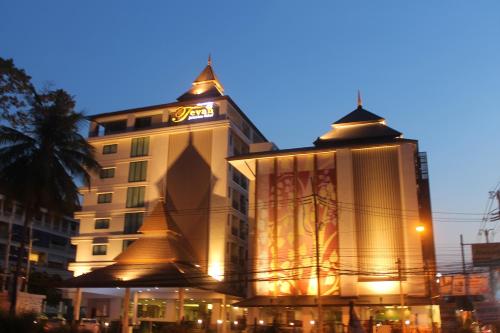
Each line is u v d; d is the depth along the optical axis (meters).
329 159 48.75
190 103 65.06
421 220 50.62
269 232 48.28
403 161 46.78
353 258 44.94
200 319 51.25
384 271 43.97
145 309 54.97
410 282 43.03
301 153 49.22
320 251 45.91
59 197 36.69
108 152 66.50
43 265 81.81
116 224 62.84
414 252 43.91
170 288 47.44
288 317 45.97
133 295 52.00
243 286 56.59
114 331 44.62
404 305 41.19
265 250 47.94
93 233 63.47
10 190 35.50
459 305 56.38
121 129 68.75
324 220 46.88
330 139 51.97
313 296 44.91
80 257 62.78
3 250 74.19
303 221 47.53
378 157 47.50
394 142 47.06
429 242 49.06
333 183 47.78
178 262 48.41
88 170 40.28
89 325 37.31
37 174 34.94
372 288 43.62
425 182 52.78
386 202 45.94
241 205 63.81
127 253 49.22
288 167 49.66
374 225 45.53
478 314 47.44
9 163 35.41
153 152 64.12
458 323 50.88
